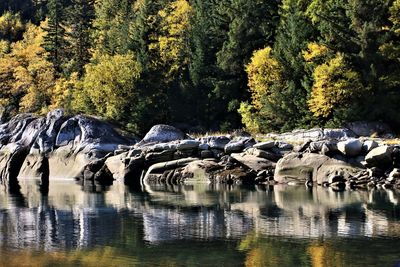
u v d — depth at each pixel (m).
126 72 71.31
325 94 56.69
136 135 68.50
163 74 76.06
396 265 16.64
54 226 24.58
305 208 28.88
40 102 91.56
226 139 50.59
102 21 107.12
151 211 29.16
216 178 46.12
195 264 17.17
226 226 23.80
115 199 35.59
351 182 39.41
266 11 71.38
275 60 64.00
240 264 17.11
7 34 139.25
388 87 56.03
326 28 59.59
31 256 18.48
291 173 43.06
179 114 70.25
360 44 57.44
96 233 22.64
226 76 70.62
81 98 75.75
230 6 73.38
